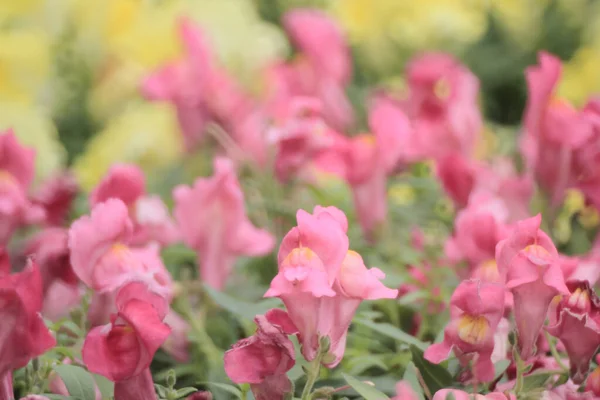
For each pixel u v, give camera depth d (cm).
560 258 86
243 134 121
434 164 119
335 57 133
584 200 102
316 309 81
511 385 84
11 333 80
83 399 83
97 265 86
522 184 101
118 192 95
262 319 81
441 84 113
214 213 99
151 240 98
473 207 92
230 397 89
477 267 91
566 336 83
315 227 81
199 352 94
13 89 147
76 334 89
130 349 80
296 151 105
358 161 105
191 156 127
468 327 83
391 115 105
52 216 108
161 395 84
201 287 99
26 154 101
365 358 88
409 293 94
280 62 144
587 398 82
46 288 94
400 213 109
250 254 99
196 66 122
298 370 85
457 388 84
